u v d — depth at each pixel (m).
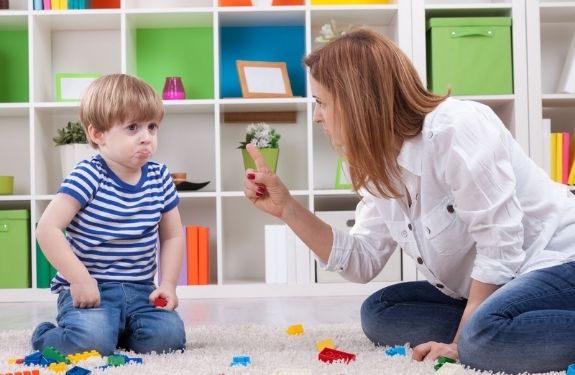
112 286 1.72
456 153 1.35
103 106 1.74
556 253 1.41
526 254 1.43
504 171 1.36
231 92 3.80
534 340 1.24
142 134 1.76
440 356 1.37
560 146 3.41
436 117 1.39
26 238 3.42
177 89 3.55
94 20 3.60
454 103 1.42
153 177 1.85
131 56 3.63
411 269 3.35
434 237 1.46
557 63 3.76
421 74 3.41
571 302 1.32
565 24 3.76
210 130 3.80
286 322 2.30
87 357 1.49
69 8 3.51
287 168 3.80
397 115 1.41
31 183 3.43
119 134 1.75
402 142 1.43
